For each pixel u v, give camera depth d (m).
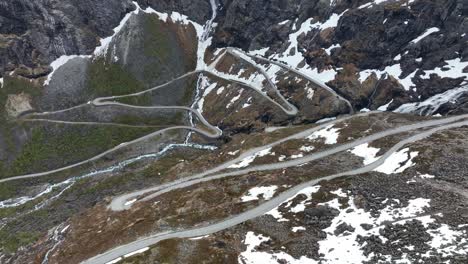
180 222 112.88
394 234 87.88
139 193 145.00
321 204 106.00
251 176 131.25
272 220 104.88
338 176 119.88
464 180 103.50
